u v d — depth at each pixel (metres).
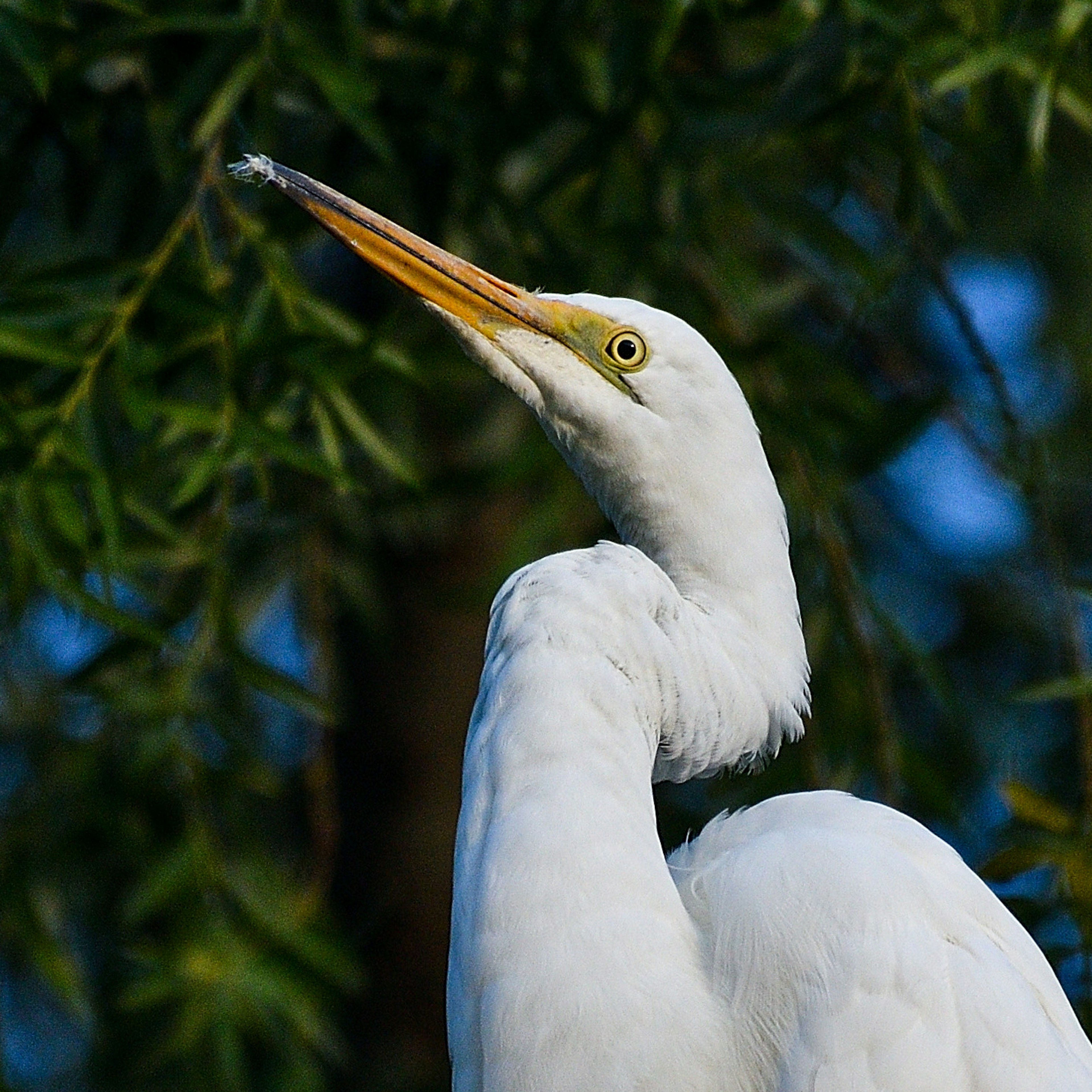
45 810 8.62
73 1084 10.76
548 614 4.98
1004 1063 4.65
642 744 4.95
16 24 6.89
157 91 8.20
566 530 9.51
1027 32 7.47
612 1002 4.61
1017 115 8.52
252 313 7.25
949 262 11.31
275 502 8.62
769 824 5.21
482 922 4.72
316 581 8.52
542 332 5.57
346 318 7.41
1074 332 11.84
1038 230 11.62
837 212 9.89
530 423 10.09
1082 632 7.77
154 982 7.85
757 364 8.70
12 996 10.50
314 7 8.41
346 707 11.23
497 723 4.92
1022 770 10.61
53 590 6.71
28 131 8.36
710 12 7.65
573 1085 4.61
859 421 8.57
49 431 6.88
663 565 5.46
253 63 7.35
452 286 5.61
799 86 7.77
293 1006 7.96
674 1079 4.62
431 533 10.79
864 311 9.00
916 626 11.32
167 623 7.81
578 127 9.50
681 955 4.75
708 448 5.42
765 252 11.12
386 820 11.02
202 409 7.00
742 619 5.31
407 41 8.51
